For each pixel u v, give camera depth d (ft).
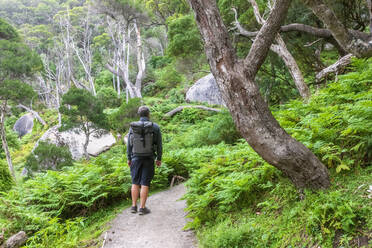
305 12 35.45
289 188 10.04
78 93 55.52
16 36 76.84
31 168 40.75
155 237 11.91
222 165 15.72
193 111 72.28
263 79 45.47
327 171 9.14
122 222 13.87
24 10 214.07
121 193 18.22
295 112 16.58
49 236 12.81
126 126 58.75
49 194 16.83
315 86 35.35
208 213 12.27
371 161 9.17
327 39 29.81
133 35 124.88
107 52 135.13
